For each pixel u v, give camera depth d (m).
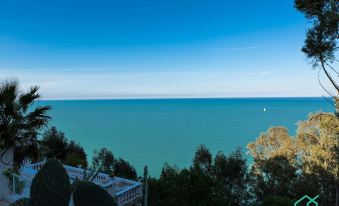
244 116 101.56
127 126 76.38
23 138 7.90
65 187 2.19
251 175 18.27
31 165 13.41
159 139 53.12
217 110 143.25
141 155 38.97
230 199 16.39
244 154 25.39
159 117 106.00
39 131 8.50
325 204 14.95
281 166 17.30
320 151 14.62
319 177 15.00
